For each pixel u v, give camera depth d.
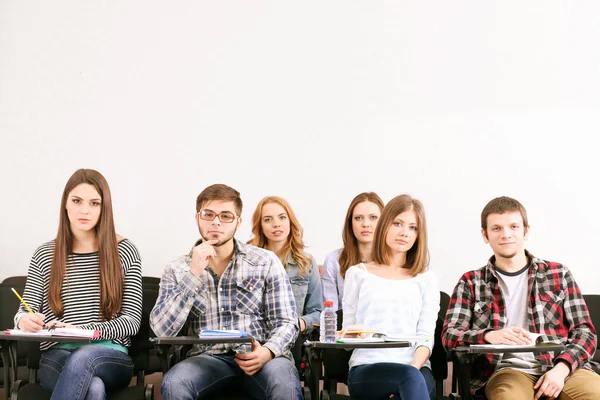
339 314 3.20
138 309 3.04
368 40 4.67
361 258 3.70
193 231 4.57
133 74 4.65
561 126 4.55
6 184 4.55
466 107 4.60
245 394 2.89
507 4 4.64
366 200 3.67
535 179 4.53
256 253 3.11
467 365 2.79
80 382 2.70
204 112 4.64
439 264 4.52
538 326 3.00
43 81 4.63
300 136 4.63
